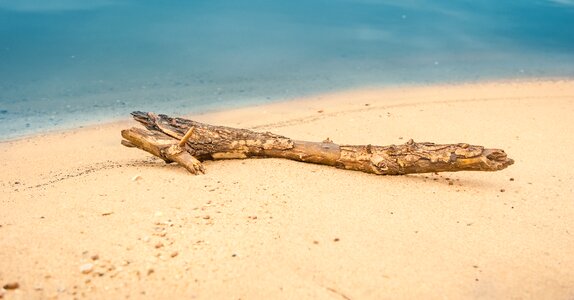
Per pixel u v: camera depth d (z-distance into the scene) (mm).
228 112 2854
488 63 3891
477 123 2588
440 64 3824
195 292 1226
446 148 1792
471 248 1439
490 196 1746
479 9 5867
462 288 1290
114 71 3543
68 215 1474
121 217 1470
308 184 1747
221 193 1647
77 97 3088
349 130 2510
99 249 1318
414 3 5965
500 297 1272
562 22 5488
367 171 1864
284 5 5676
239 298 1218
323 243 1412
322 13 5355
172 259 1309
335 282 1280
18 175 2131
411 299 1248
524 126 2545
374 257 1371
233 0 5828
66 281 1218
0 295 1165
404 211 1609
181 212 1512
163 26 4707
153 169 1872
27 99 3041
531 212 1650
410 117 2680
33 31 4422
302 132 2492
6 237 1335
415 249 1417
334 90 3203
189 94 3141
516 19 5504
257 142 1922
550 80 3477
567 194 1783
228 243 1378
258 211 1542
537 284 1320
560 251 1449
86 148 2432
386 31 4750
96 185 1703
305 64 3754
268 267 1308
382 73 3566
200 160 1945
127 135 1916
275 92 3174
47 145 2467
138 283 1234
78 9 5188
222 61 3793
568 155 2158
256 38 4418
